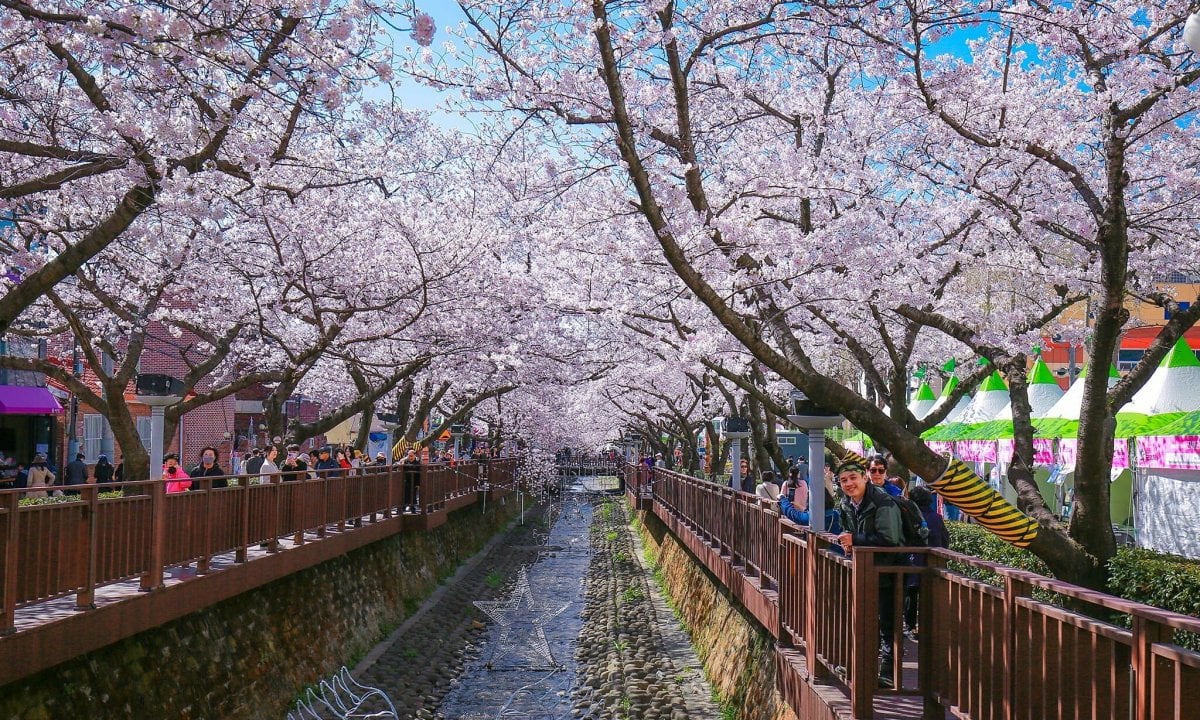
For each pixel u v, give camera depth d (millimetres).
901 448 6938
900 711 6191
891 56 9273
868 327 13164
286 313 16016
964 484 7039
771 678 9703
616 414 36844
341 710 11883
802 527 7984
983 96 10305
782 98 12172
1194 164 11266
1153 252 11133
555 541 33844
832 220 10695
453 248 15117
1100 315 7523
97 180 10117
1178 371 14391
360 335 15555
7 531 6395
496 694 14141
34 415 23938
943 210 11328
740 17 9383
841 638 6379
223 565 10539
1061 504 19625
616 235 12289
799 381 6980
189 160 7590
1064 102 10898
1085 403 7715
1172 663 3381
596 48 9164
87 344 11359
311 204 13828
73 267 6812
